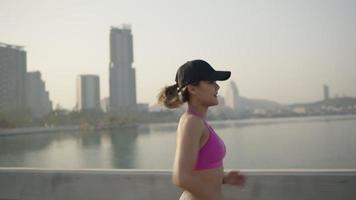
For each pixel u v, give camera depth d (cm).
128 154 7088
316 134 11106
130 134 13588
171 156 6481
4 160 6519
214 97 242
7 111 14175
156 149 8000
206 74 238
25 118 14488
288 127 16262
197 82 237
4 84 15475
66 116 15662
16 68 16225
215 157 235
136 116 17375
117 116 16462
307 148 6894
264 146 7531
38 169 606
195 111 239
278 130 14125
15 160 6519
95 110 16738
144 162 5753
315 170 503
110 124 15925
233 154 6150
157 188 545
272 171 516
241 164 4912
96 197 570
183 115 238
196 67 238
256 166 4681
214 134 240
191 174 217
